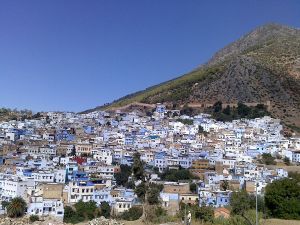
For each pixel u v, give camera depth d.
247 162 175.88
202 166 174.88
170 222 49.88
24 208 113.81
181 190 132.38
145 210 64.62
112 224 51.25
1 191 133.62
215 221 47.31
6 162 167.38
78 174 147.50
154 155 181.62
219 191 125.88
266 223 44.47
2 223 67.56
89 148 196.00
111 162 179.25
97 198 127.94
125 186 146.12
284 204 50.00
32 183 132.25
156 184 131.25
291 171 166.50
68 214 114.38
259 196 72.25
